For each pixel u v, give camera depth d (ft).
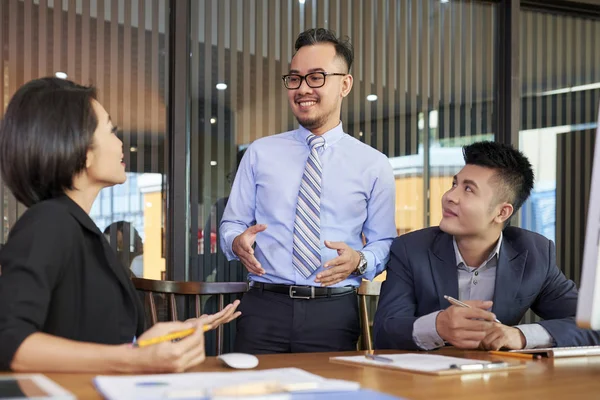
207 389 3.45
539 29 14.01
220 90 11.74
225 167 11.73
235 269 11.71
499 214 6.75
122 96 11.18
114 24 11.16
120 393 3.40
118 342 4.90
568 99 14.11
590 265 4.01
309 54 8.45
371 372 4.57
